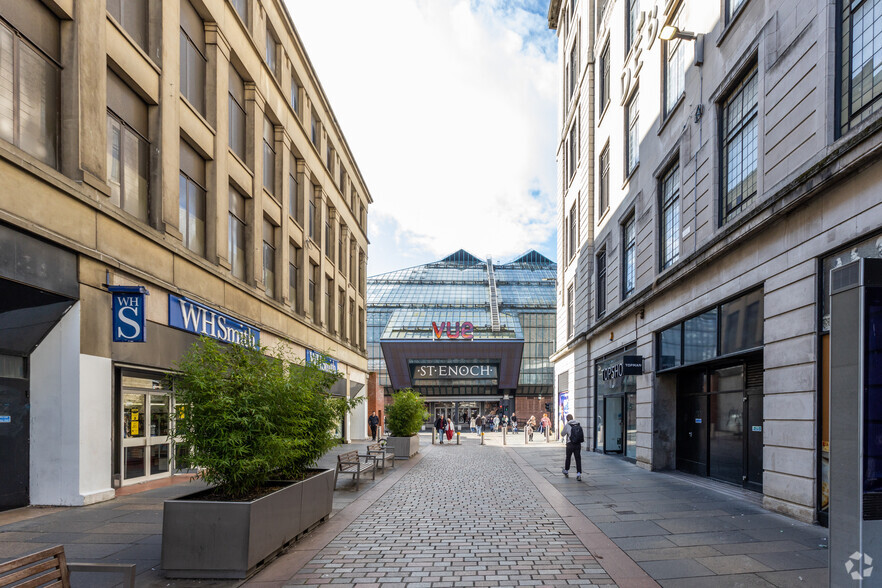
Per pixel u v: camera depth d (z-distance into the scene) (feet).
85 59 33.24
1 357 29.35
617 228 65.98
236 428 20.27
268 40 68.54
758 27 32.83
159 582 17.72
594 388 77.51
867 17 24.21
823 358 25.93
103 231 33.99
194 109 47.06
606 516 28.22
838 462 11.57
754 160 34.17
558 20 113.19
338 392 99.30
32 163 27.99
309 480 24.29
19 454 30.25
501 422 162.40
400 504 32.17
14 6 29.14
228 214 54.95
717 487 38.14
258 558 18.67
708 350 39.34
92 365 32.35
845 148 23.27
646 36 54.90
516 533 24.58
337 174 102.73
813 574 18.37
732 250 35.04
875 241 22.65
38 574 11.02
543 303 245.24
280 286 69.21
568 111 102.32
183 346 43.39
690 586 17.28
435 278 277.44
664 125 49.16
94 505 31.12
